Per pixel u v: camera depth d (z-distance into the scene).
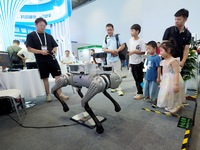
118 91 2.94
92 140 1.42
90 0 10.06
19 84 2.30
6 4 4.21
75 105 2.42
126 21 8.53
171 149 1.24
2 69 2.46
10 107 2.24
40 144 1.41
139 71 2.50
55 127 1.72
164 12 6.57
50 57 2.62
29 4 5.28
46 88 2.69
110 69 1.60
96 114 1.99
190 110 2.02
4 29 4.31
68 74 1.82
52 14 5.52
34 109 2.34
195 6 5.68
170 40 1.96
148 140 1.38
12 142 1.47
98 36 10.20
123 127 1.63
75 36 11.83
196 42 3.19
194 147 1.29
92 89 1.42
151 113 1.96
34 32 2.49
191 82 2.89
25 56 3.32
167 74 1.90
